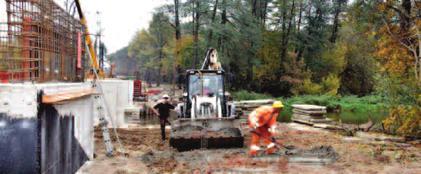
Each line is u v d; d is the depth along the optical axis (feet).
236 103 53.62
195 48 115.96
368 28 57.67
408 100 41.39
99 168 24.30
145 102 79.77
